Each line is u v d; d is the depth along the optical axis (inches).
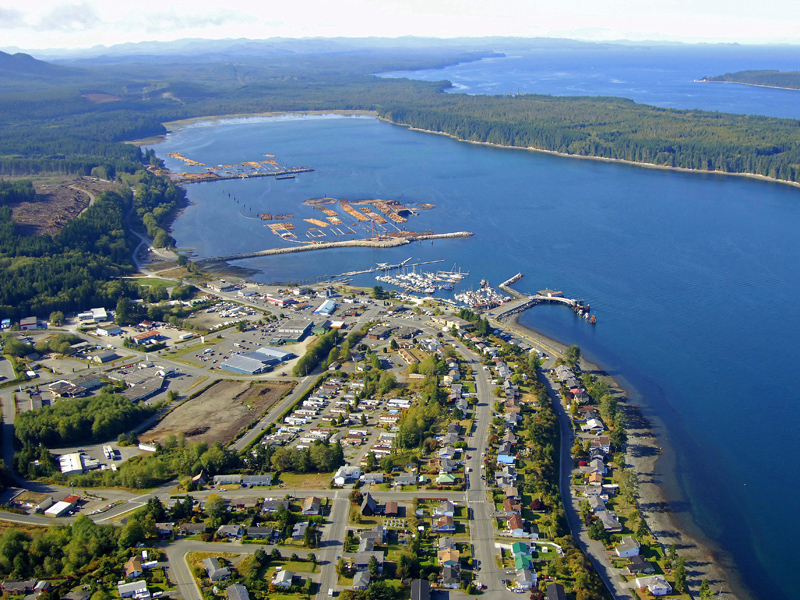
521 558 6678.2
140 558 6727.4
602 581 6594.5
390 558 6732.3
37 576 6594.5
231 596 6131.9
